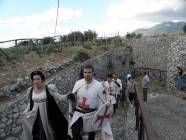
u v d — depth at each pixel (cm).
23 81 1089
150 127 435
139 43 2925
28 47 1507
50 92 552
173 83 2130
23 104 955
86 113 530
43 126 548
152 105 1574
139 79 2653
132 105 1320
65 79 1366
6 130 886
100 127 539
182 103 1658
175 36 2583
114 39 3011
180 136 1034
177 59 2170
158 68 2678
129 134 874
